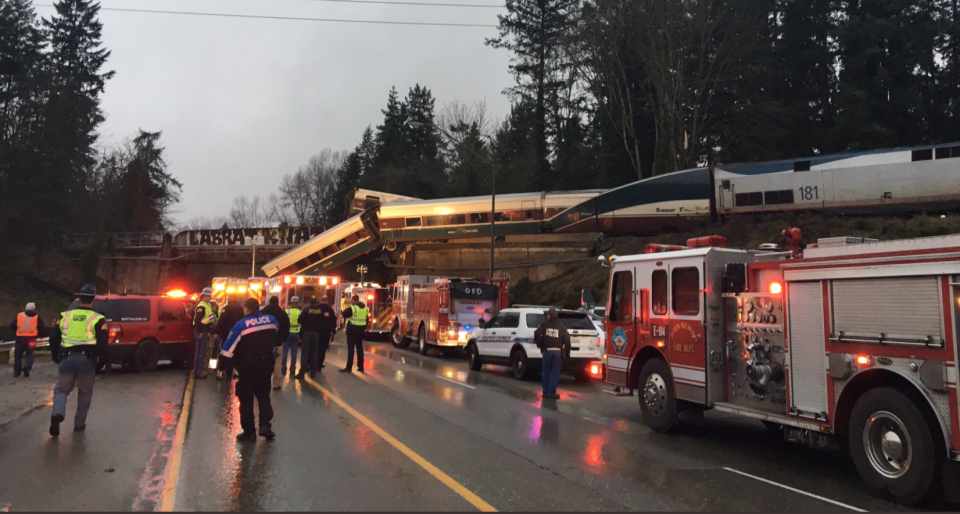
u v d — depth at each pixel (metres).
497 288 20.28
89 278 54.66
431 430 8.34
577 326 14.90
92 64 72.56
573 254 38.03
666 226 30.94
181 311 15.38
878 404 5.73
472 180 63.50
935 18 37.47
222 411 9.55
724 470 6.75
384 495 5.44
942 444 5.24
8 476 5.94
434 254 43.00
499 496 5.50
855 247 6.07
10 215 50.00
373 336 28.66
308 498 5.32
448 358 20.09
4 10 55.59
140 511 4.95
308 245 41.28
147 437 7.71
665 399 8.65
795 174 26.42
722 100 39.19
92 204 69.31
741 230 27.06
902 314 5.59
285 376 13.67
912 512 5.36
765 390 7.16
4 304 46.78
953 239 5.16
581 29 41.41
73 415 9.20
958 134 35.78
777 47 39.59
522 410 10.31
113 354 13.91
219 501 5.20
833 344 6.25
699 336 7.98
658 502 5.47
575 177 54.50
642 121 46.50
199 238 56.28
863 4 38.00
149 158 81.31
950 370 5.12
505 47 62.31
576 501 5.43
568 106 59.88
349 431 8.12
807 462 7.23
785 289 6.90
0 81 55.84
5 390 11.70
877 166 24.31
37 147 53.94
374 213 40.44
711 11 36.91
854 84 36.00
